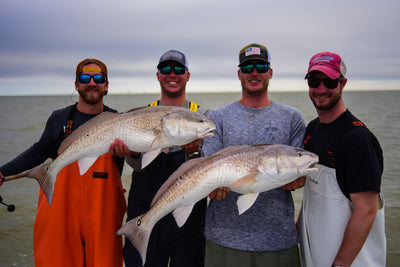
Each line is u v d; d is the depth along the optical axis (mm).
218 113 3770
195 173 3197
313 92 3258
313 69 3180
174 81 4336
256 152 3127
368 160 2902
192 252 3926
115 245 3951
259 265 3363
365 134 2951
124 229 3297
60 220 3744
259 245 3348
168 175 4004
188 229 3914
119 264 4023
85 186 3838
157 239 3877
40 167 3576
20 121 37625
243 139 3559
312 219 3373
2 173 3914
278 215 3400
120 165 4184
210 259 3576
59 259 3711
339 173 3109
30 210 8672
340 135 3111
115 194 3965
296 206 8688
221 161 3145
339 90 3162
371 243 3170
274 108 3619
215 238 3510
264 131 3527
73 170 3840
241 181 3080
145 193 3949
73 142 3549
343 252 3025
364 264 3123
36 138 22469
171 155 4055
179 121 3387
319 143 3330
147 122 3438
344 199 3117
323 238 3221
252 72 3520
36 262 3775
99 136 3480
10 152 17094
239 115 3639
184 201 3240
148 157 3455
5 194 9977
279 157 3031
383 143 18375
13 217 8180
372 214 2928
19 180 11406
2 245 6711
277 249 3352
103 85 4000
